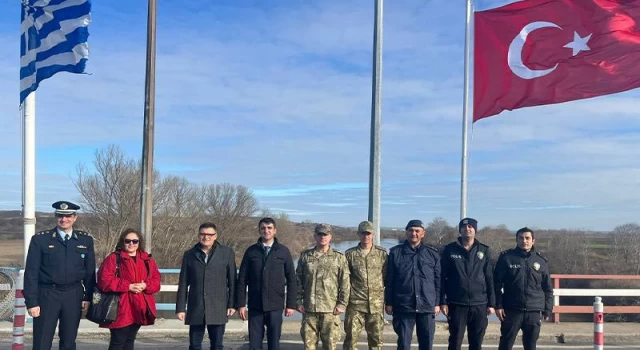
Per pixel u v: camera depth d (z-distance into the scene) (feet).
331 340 21.80
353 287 22.40
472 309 22.26
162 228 130.62
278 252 22.26
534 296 22.36
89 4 30.83
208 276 21.65
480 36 32.63
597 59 30.50
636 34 30.19
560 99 31.04
